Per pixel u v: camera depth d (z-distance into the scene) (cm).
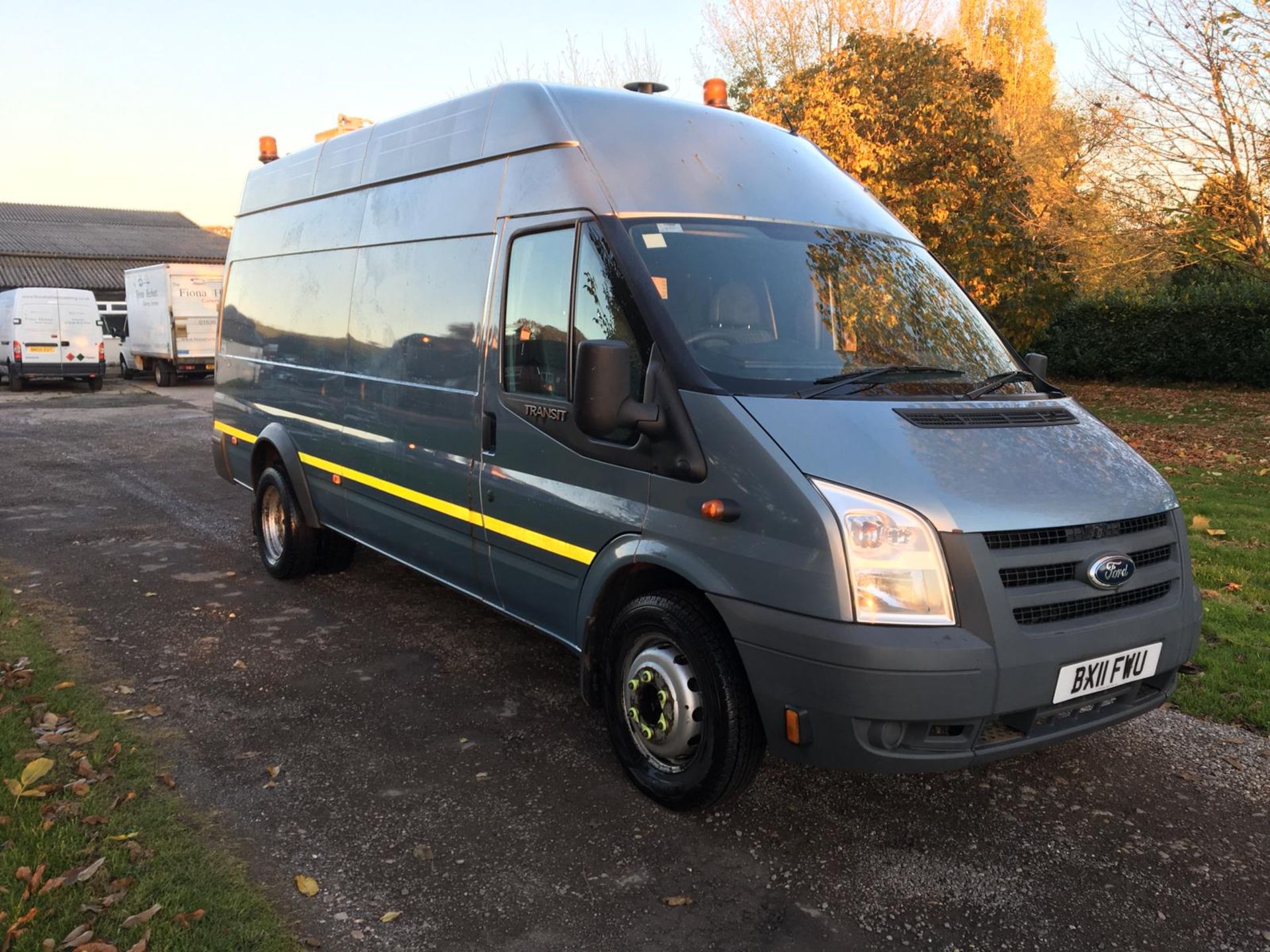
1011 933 279
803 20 1939
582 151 382
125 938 263
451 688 456
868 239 411
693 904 291
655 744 344
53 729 395
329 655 498
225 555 706
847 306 374
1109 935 279
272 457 651
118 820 325
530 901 291
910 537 281
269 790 355
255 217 686
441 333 451
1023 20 3123
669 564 323
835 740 286
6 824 317
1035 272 1483
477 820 338
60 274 4025
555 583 389
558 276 379
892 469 293
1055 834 332
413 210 483
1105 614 306
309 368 583
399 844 321
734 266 362
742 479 304
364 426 521
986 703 280
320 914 281
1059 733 304
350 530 564
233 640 518
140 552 709
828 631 280
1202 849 324
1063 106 2405
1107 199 1511
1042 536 296
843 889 300
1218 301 1977
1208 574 618
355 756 384
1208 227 1394
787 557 289
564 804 349
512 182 412
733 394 317
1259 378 1953
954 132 1374
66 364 2248
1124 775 375
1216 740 403
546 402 381
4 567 660
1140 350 2105
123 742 387
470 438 430
